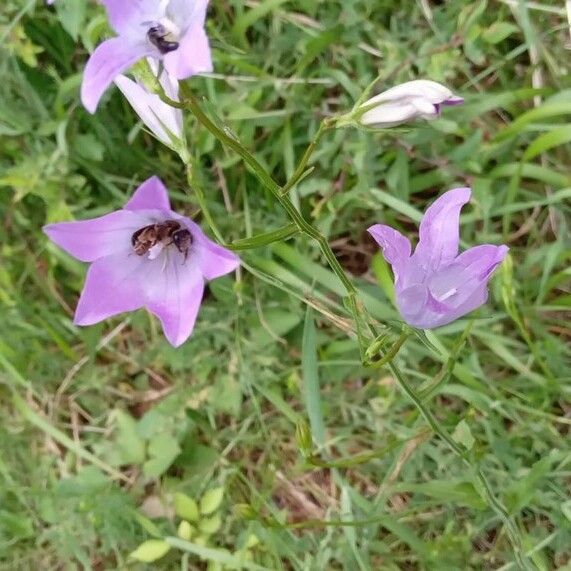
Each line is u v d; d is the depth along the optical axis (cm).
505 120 23
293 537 22
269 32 23
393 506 22
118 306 13
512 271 21
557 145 22
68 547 22
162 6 11
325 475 23
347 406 22
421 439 18
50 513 23
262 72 22
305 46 22
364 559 20
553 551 21
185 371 23
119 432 24
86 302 13
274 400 22
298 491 23
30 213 24
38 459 24
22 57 23
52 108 24
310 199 23
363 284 22
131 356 24
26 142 23
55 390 24
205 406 23
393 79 22
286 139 22
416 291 11
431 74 21
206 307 23
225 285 22
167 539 22
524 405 21
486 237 22
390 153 22
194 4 11
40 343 24
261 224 23
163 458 22
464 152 22
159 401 24
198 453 23
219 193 23
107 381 24
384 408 22
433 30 22
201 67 10
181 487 23
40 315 24
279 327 22
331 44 23
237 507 18
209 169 23
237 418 23
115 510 22
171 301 13
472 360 21
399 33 22
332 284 22
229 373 23
